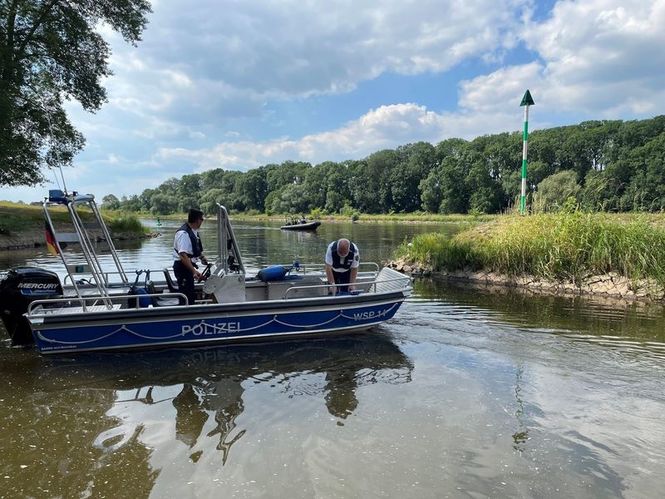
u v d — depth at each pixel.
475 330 7.17
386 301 6.98
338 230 40.94
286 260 16.58
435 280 12.22
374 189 98.12
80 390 4.86
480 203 76.44
